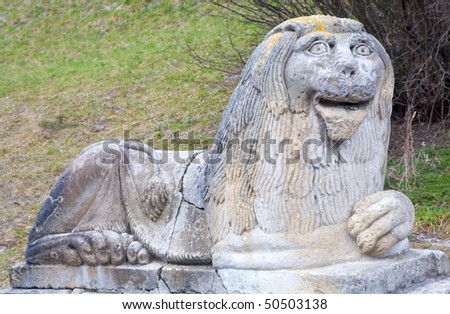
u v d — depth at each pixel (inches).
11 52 526.3
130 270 160.9
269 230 145.7
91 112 384.2
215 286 149.9
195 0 526.0
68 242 167.5
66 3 593.6
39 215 176.6
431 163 274.1
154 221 165.3
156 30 501.0
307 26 147.5
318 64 142.6
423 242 225.0
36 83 450.0
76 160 175.5
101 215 170.1
